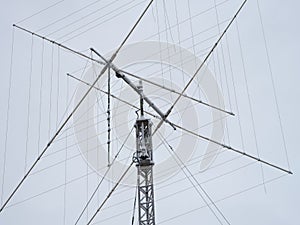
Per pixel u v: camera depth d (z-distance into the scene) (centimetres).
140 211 2198
